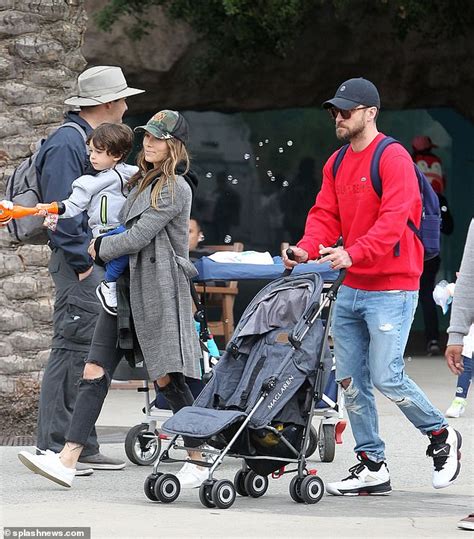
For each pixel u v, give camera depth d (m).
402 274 16.80
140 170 17.52
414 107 44.19
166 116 17.05
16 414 22.92
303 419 16.41
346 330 17.23
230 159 47.44
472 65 42.56
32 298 23.16
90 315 18.69
